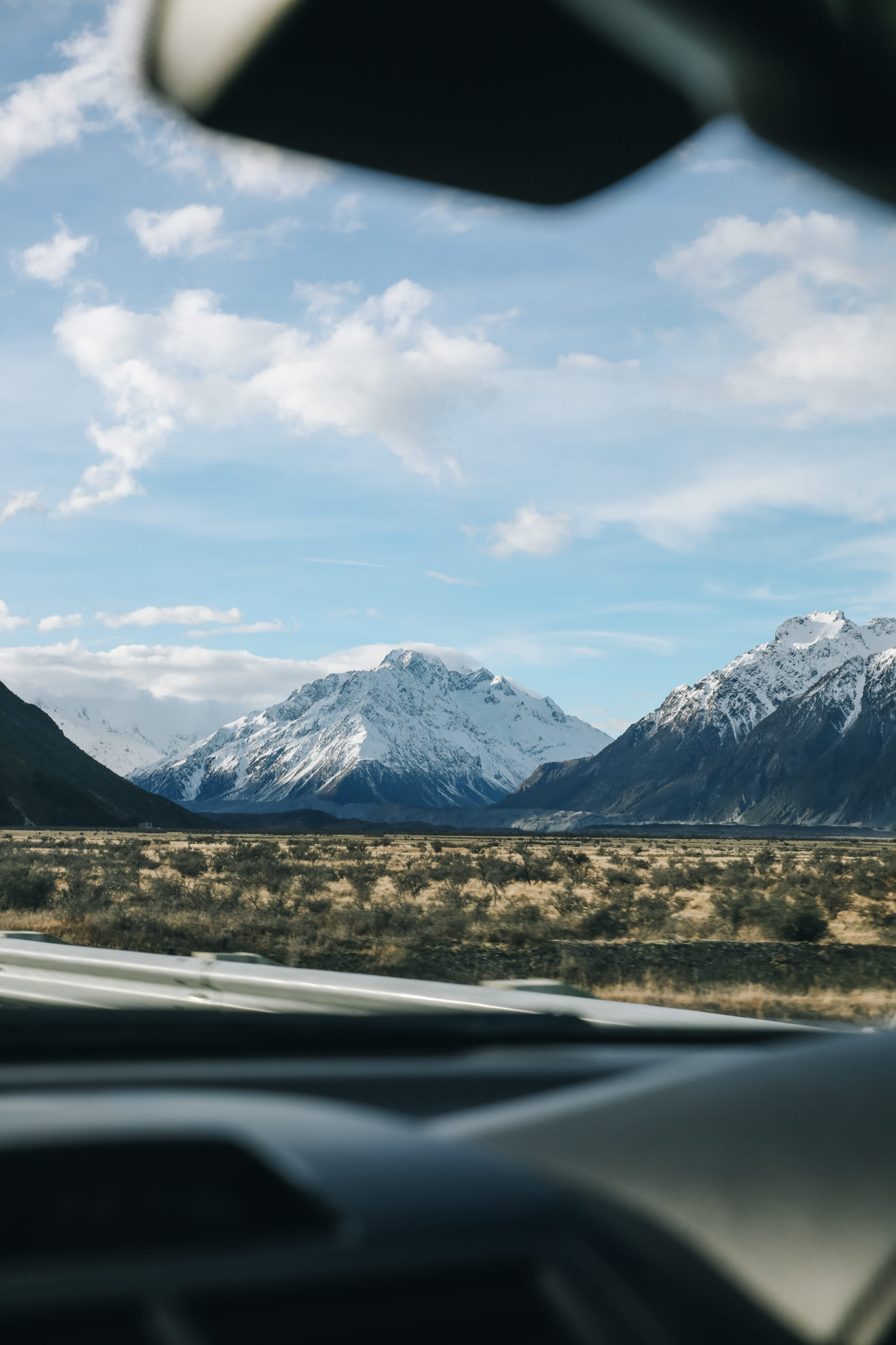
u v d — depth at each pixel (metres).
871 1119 1.57
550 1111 1.69
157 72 1.22
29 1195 1.27
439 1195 1.27
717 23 1.20
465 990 5.84
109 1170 1.34
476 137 1.34
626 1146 1.53
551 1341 1.16
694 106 1.29
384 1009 6.05
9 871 31.22
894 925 24.62
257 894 35.41
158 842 96.62
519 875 46.59
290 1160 1.34
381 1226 1.18
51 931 20.56
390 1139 1.46
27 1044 3.53
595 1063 3.71
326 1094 3.22
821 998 13.13
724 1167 1.47
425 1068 3.56
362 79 1.23
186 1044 3.72
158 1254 1.12
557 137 1.33
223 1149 1.40
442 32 1.21
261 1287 1.08
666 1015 5.29
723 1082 1.71
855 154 1.32
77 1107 1.59
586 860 60.19
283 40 1.21
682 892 38.38
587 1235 1.26
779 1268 1.35
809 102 1.27
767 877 46.66
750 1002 12.76
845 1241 1.39
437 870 49.03
